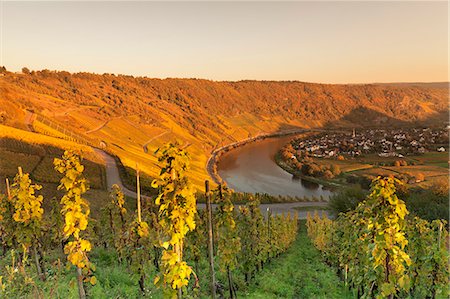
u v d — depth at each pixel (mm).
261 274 27562
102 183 82000
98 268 20453
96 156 104062
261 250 27734
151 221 25484
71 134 133375
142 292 17797
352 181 129375
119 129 178750
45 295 14008
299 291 24234
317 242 37875
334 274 28781
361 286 21312
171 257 10719
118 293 17094
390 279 11297
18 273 14789
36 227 18281
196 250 21594
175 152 10539
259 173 157125
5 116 122188
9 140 88812
